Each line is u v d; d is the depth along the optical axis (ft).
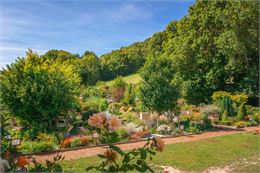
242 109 54.54
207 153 28.81
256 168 23.75
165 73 48.96
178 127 43.75
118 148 6.11
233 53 72.02
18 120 38.42
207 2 87.71
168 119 47.60
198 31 85.87
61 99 38.42
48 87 37.37
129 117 53.36
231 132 43.19
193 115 48.62
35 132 35.55
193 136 39.27
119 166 6.27
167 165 24.00
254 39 67.62
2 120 8.63
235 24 69.26
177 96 49.06
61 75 40.75
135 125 43.83
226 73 78.33
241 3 67.67
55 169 7.58
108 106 67.41
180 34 94.07
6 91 36.04
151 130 40.75
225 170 23.27
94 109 55.36
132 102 76.23
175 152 28.86
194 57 85.25
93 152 27.66
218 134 41.22
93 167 6.23
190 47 85.56
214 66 79.97
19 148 26.25
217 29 81.71
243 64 73.82
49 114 37.17
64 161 23.90
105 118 6.34
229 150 30.40
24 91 35.91
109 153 6.23
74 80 50.62
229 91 77.20
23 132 35.65
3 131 8.58
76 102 49.16
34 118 36.83
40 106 36.32
